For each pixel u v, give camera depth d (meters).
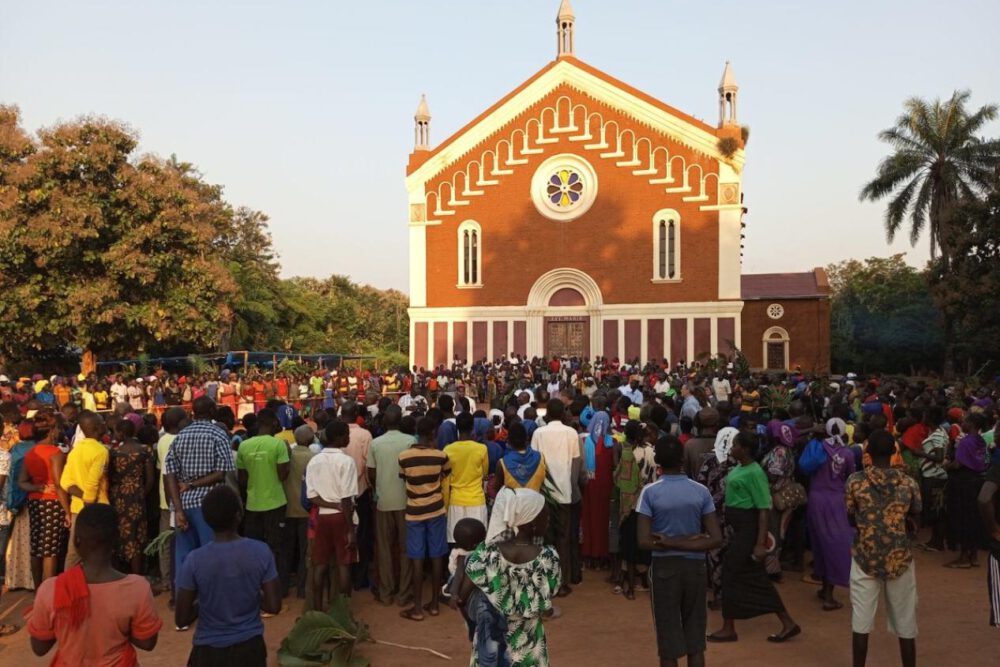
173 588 8.98
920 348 51.47
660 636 6.26
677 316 39.91
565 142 41.59
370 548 9.98
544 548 5.20
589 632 8.26
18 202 31.72
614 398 13.77
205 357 40.72
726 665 7.31
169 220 34.44
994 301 32.06
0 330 32.09
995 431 10.34
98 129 33.44
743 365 25.70
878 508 6.59
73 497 8.91
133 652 4.42
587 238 41.25
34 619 4.24
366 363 59.31
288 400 30.75
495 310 42.34
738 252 39.22
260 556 4.97
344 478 8.35
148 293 34.81
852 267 79.50
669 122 40.00
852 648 7.54
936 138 43.88
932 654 7.52
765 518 7.75
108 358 41.00
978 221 33.44
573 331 41.75
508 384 31.53
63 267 32.84
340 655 7.23
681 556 6.25
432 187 43.28
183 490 8.31
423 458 8.74
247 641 4.86
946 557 11.50
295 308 57.84
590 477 10.62
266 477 9.12
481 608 5.10
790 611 9.01
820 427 9.29
